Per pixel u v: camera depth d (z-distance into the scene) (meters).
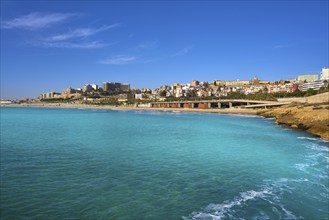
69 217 14.17
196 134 50.66
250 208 15.38
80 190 18.14
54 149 33.47
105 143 38.69
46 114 144.25
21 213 14.60
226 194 17.62
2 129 59.47
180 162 26.52
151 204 15.89
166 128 63.72
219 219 14.03
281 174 22.31
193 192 17.95
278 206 15.66
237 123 79.31
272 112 109.31
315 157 29.00
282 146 36.38
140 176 21.56
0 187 18.56
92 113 161.25
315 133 48.91
